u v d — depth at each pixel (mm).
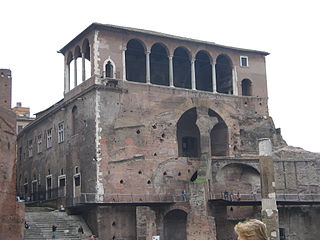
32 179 68125
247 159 56469
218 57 64750
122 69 54531
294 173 57312
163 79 63656
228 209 54719
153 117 54906
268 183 41562
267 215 41000
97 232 49125
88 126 53250
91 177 51625
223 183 55125
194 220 50125
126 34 55469
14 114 41312
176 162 54781
